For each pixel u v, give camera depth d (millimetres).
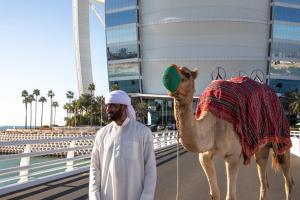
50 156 55969
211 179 6953
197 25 100125
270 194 11219
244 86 7582
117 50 106625
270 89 8375
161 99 107062
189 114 5965
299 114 99188
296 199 10391
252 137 7113
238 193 11406
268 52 101938
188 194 11102
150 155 4520
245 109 7168
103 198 4434
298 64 102625
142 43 105688
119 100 4465
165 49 102812
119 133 4480
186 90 5832
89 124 114375
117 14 106250
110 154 4441
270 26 101625
